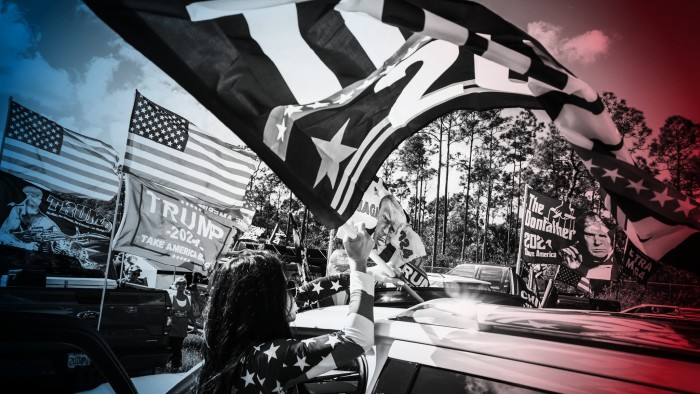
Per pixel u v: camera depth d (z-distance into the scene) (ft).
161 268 30.91
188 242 17.74
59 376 6.47
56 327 4.15
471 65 6.20
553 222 25.09
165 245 17.25
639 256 23.50
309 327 7.43
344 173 5.36
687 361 3.97
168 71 3.93
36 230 24.73
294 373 4.02
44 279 19.33
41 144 23.68
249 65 4.36
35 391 6.44
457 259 114.11
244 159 19.25
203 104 4.16
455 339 4.85
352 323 4.27
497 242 118.32
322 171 5.12
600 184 6.85
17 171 23.30
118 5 3.66
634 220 6.90
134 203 16.72
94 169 25.04
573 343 4.43
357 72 5.26
